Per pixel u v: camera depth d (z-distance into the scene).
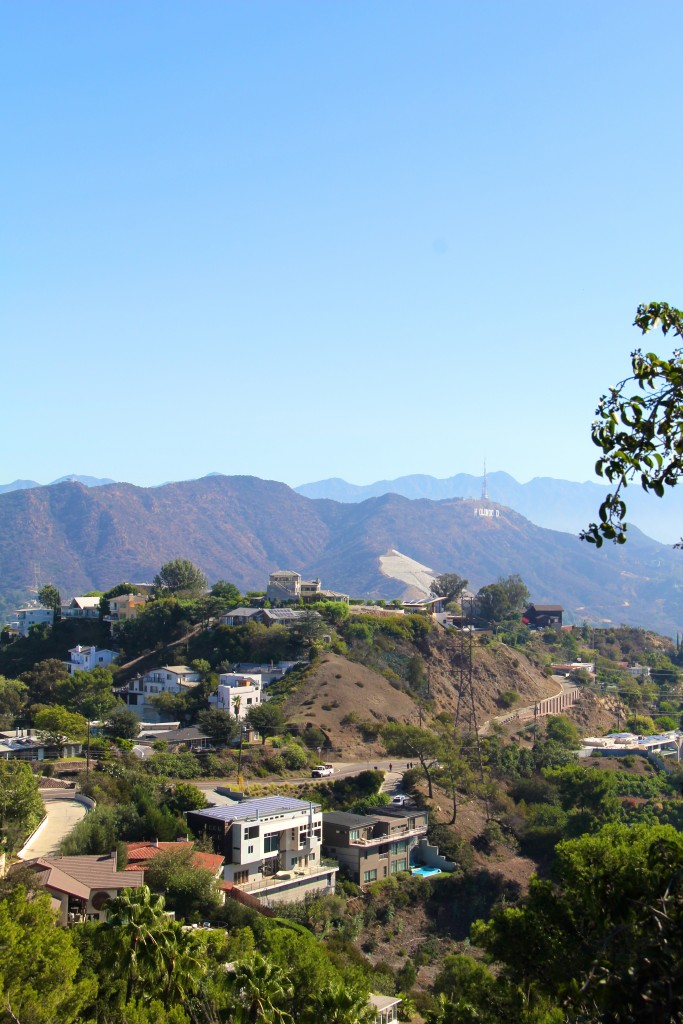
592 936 26.39
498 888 88.00
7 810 65.81
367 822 88.00
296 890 77.94
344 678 131.38
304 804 84.50
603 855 29.70
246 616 150.50
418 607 192.88
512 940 30.11
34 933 37.69
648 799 108.44
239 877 76.06
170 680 131.38
